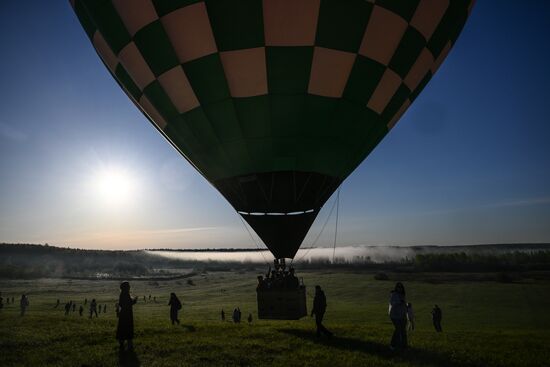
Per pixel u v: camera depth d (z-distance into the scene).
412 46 9.51
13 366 6.24
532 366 6.60
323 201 10.07
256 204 9.77
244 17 8.43
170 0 8.66
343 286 87.31
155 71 9.44
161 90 9.61
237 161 9.54
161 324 11.92
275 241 9.80
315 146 9.40
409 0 8.99
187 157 10.57
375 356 6.82
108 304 57.31
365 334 9.30
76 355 6.90
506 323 35.28
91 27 10.52
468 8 10.54
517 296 62.22
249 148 9.37
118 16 9.32
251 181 9.58
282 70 8.77
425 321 37.22
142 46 9.28
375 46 9.00
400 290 7.33
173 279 146.50
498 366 6.56
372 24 8.79
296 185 9.54
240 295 76.19
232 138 9.39
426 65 10.31
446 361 6.67
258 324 11.82
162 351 7.12
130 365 6.27
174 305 12.22
